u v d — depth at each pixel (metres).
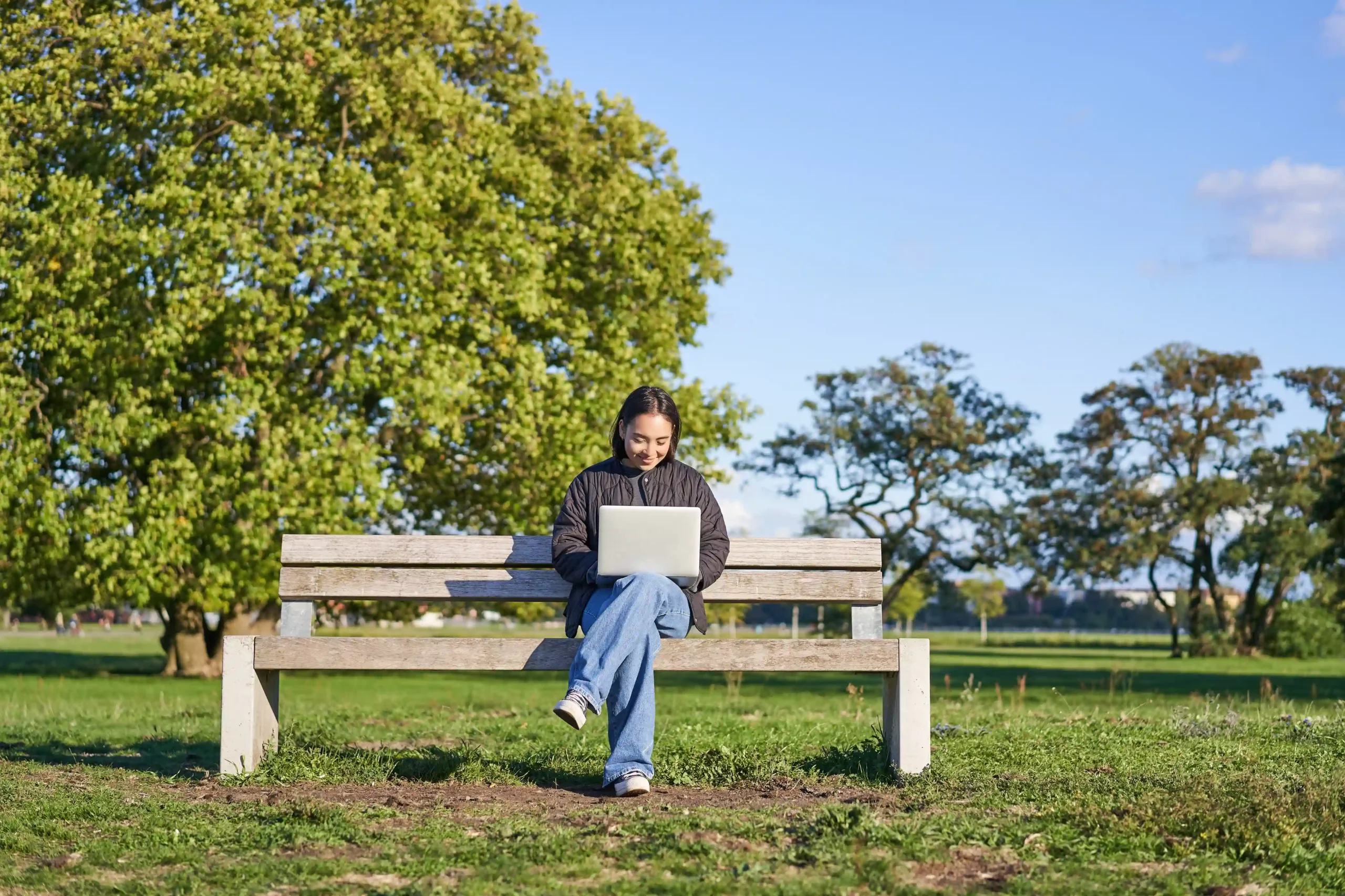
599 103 24.78
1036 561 54.50
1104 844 3.98
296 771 5.36
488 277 20.61
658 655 5.24
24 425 19.94
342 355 20.83
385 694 16.11
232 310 19.50
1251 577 56.31
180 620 24.84
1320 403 53.88
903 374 52.97
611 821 4.29
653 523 5.04
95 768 5.96
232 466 19.72
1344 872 3.64
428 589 5.48
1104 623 120.81
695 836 4.02
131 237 19.08
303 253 20.08
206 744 7.71
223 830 4.24
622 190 23.50
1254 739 7.36
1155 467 54.78
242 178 19.62
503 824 4.21
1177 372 54.06
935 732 7.67
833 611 58.50
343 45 21.53
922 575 56.56
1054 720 9.03
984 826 4.21
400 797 4.87
